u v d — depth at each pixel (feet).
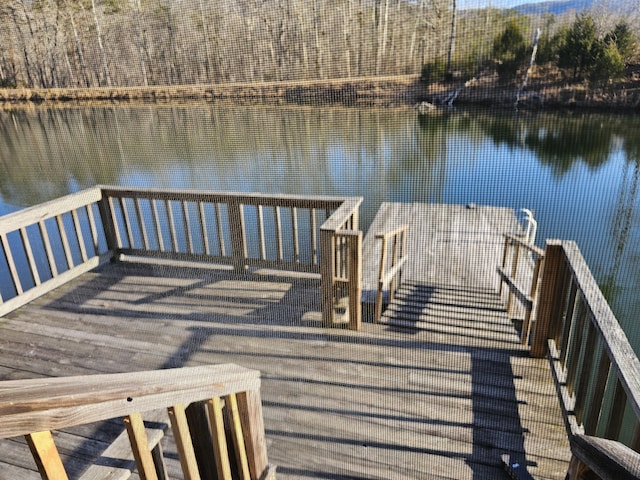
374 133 4.53
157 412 3.89
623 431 7.94
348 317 8.93
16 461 5.67
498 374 7.14
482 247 11.44
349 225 9.37
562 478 5.24
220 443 3.66
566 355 6.72
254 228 11.55
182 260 11.57
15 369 7.79
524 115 3.67
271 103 5.03
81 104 5.96
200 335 8.52
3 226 9.20
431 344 8.01
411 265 11.60
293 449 5.79
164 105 5.64
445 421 6.18
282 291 10.12
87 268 11.42
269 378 7.17
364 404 6.52
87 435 5.99
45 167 6.49
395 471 5.45
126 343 8.42
